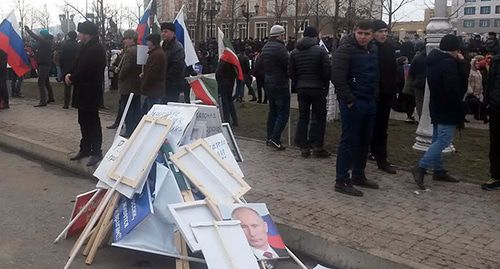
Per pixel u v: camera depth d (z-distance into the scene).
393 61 7.11
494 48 15.38
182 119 5.28
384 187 6.64
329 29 40.22
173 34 9.09
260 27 54.44
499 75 6.40
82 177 7.53
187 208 4.36
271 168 7.51
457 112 6.40
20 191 6.76
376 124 7.27
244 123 11.52
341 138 6.30
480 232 5.15
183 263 4.33
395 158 8.19
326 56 7.87
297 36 28.70
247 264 4.04
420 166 6.55
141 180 4.62
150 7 9.90
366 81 6.11
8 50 12.43
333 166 7.68
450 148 8.56
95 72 7.29
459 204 6.00
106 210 4.78
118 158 4.93
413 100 11.66
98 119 7.47
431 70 6.43
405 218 5.50
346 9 32.50
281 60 8.39
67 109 13.19
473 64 12.37
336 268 4.77
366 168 7.59
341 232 5.07
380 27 7.03
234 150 6.11
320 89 7.99
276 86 8.48
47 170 7.89
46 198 6.48
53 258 4.72
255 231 4.43
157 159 4.98
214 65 20.11
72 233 5.20
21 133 9.80
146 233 4.52
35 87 19.17
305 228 5.13
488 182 6.59
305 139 8.29
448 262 4.45
